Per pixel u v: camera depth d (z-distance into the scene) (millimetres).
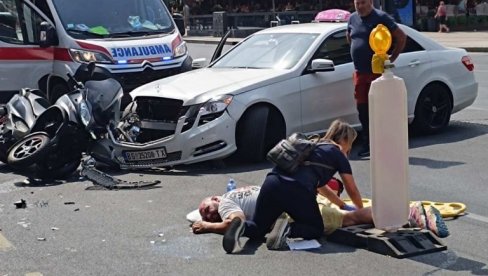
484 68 20672
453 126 11508
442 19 36875
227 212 6340
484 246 5977
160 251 6035
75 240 6383
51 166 8664
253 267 5613
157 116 9148
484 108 13203
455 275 5348
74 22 12711
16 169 9414
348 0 39000
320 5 39688
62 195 7980
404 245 5777
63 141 8633
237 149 9109
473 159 9180
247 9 42625
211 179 8500
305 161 6051
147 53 12555
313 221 6035
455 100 10891
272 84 9250
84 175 8594
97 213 7199
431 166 8852
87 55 12227
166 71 12672
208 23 41000
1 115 9945
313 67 9453
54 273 5605
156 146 8914
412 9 33031
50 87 12914
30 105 9461
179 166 9172
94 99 8961
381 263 5602
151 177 8727
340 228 6109
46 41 12562
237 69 9930
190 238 6344
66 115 8703
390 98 5746
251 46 10438
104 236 6469
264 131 9094
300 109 9477
